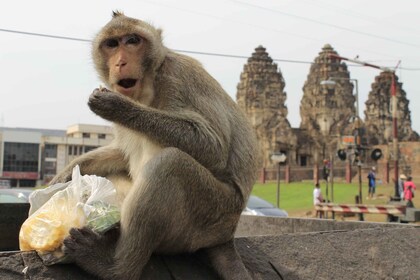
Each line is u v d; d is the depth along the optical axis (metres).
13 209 2.07
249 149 1.56
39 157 26.52
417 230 1.87
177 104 1.50
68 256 1.35
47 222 1.36
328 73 20.86
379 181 15.32
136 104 1.45
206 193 1.43
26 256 1.35
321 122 20.52
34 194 1.46
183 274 1.46
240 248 1.61
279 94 20.88
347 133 19.59
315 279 1.61
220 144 1.48
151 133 1.44
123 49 1.52
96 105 1.42
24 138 26.36
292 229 2.34
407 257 1.78
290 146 19.69
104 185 1.42
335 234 1.75
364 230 1.80
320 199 7.78
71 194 1.40
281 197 11.50
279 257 1.62
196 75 1.53
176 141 1.44
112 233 1.40
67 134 28.97
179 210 1.39
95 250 1.35
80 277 1.36
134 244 1.35
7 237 2.07
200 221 1.44
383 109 21.47
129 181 1.63
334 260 1.68
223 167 1.49
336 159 19.59
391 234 1.83
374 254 1.74
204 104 1.50
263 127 20.33
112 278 1.35
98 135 27.62
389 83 21.62
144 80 1.53
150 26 1.57
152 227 1.36
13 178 26.14
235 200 1.50
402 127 21.58
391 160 16.73
